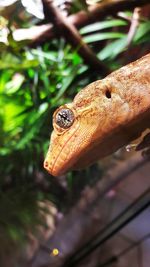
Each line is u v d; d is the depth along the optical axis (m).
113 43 0.24
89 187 0.36
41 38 0.23
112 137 0.10
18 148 0.29
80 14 0.22
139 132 0.10
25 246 0.38
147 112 0.10
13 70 0.26
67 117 0.10
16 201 0.36
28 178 0.35
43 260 0.38
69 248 0.37
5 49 0.21
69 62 0.25
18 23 0.21
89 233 0.36
